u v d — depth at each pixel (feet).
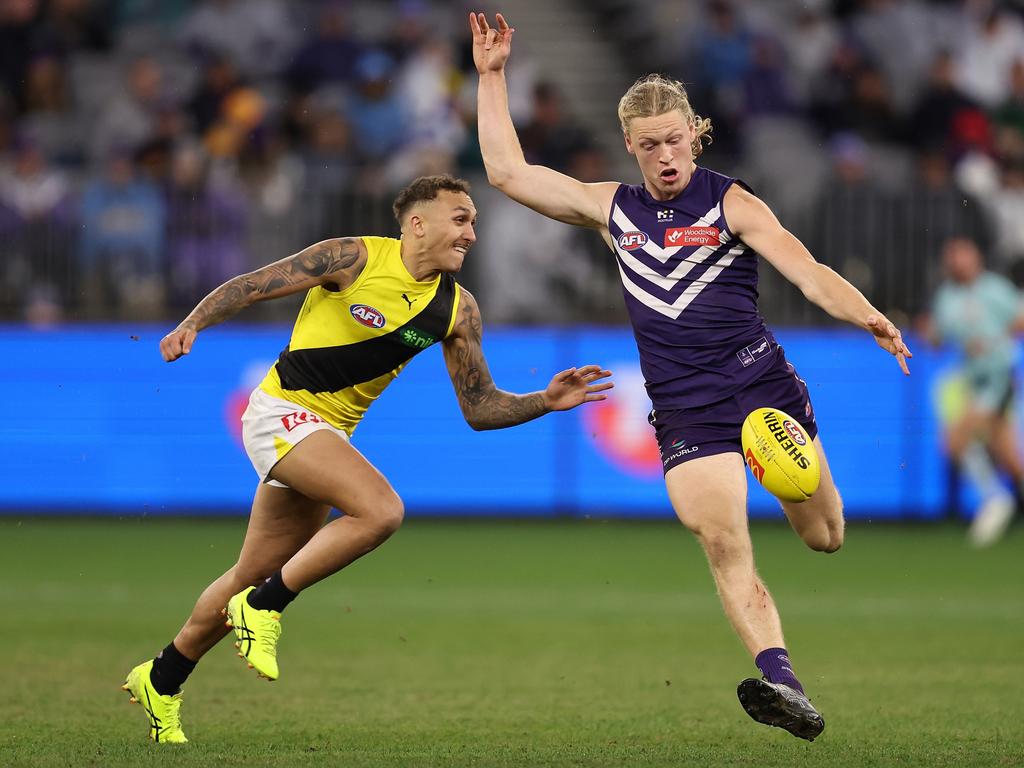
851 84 200.03
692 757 62.34
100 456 163.32
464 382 68.59
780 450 61.46
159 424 164.04
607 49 221.05
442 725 71.61
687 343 64.69
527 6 222.89
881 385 165.17
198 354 163.94
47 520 165.99
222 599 66.18
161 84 206.49
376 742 66.39
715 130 197.67
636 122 64.13
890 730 70.23
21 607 114.42
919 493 165.89
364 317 65.21
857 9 214.48
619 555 146.61
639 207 65.87
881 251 167.43
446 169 183.01
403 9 206.80
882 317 60.29
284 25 211.61
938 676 87.45
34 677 85.10
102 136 195.93
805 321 165.58
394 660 93.25
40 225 166.09
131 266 166.81
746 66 202.80
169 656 66.13
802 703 56.59
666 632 105.40
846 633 104.99
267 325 164.45
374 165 188.96
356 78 196.95
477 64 70.59
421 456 165.17
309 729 70.23
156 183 168.35
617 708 77.05
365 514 62.95
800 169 191.01
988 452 159.02
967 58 210.38
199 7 214.90
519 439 165.27
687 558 144.97
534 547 151.53
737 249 64.85
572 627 107.45
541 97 186.60
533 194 68.33
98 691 80.64
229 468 163.94
